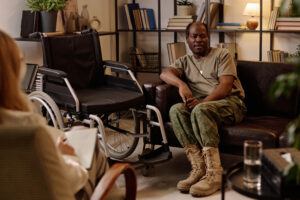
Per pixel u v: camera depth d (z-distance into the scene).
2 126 1.16
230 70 2.88
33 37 3.27
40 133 1.15
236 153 2.65
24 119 1.31
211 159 2.58
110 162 2.65
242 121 2.81
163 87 2.88
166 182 2.80
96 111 2.67
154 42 4.78
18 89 1.35
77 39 3.20
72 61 3.15
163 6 4.66
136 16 4.54
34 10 3.35
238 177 1.76
